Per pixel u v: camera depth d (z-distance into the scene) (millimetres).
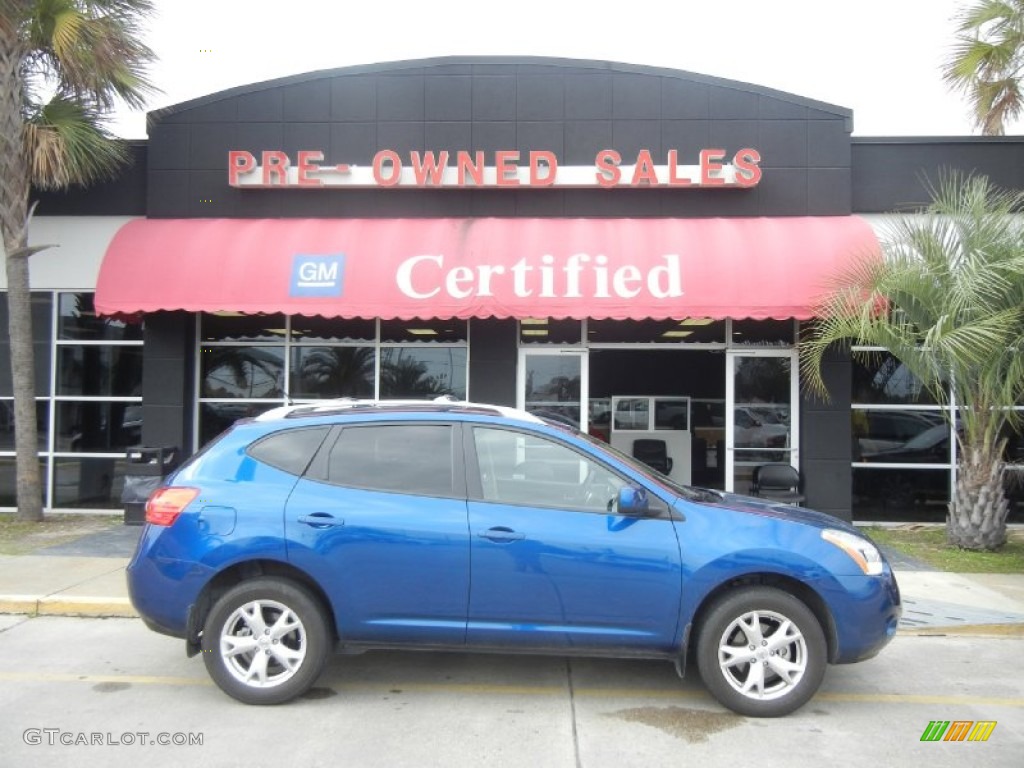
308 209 11672
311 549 5113
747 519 5207
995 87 12336
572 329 11844
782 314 10172
